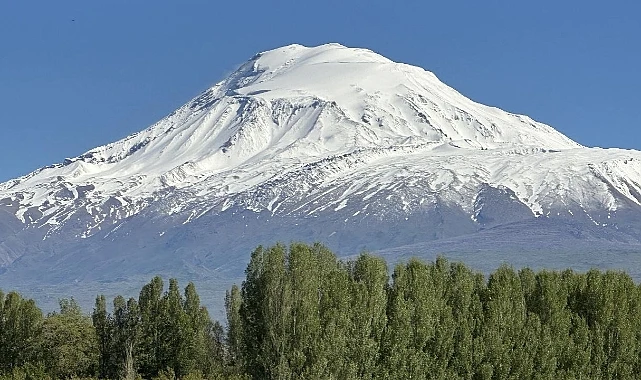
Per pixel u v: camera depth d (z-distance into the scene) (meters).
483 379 146.00
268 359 143.38
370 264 150.75
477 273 168.88
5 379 187.00
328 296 145.12
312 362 141.38
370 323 144.50
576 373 151.12
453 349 147.75
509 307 152.12
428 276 152.88
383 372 143.12
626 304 157.75
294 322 143.25
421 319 146.50
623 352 153.38
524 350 149.12
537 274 166.12
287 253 149.25
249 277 150.00
